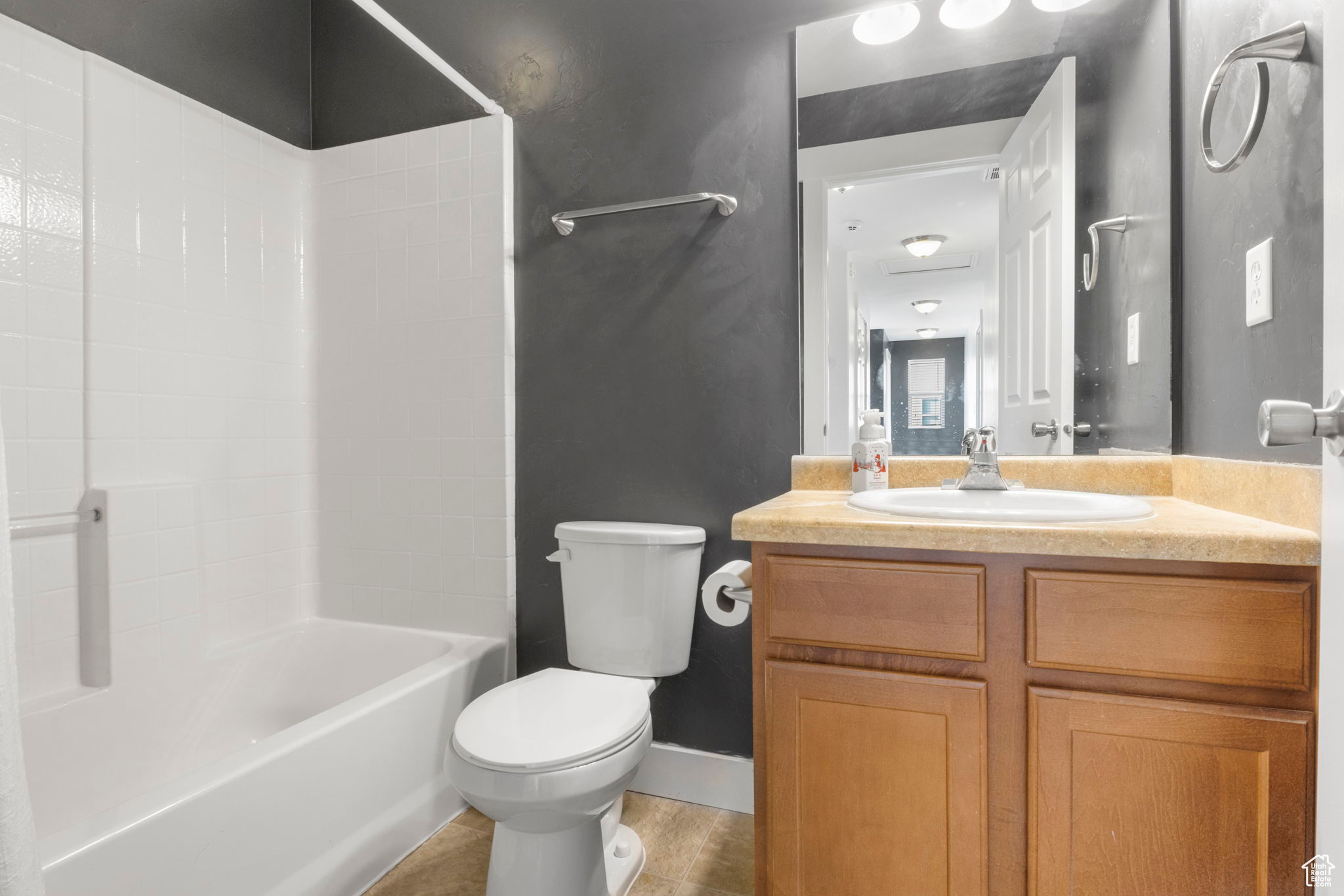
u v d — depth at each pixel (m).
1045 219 1.54
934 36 1.62
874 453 1.57
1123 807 0.91
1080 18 1.51
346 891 1.38
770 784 1.08
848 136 1.67
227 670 1.85
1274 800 0.84
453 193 2.01
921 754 1.00
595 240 1.89
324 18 2.24
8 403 1.49
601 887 1.31
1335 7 0.68
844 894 1.04
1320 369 0.87
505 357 1.95
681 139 1.81
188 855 1.07
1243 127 1.09
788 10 1.72
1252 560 0.84
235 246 1.99
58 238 1.58
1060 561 0.94
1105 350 1.48
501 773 1.12
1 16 1.48
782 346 1.71
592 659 1.69
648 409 1.84
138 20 1.75
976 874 0.98
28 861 0.72
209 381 1.91
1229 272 1.15
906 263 1.63
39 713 1.44
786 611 1.07
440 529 2.04
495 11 2.01
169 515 1.72
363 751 1.43
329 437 2.19
